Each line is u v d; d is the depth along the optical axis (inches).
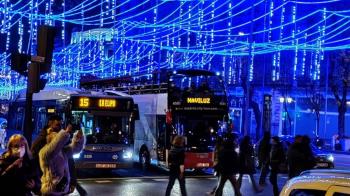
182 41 2236.7
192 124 866.8
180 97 869.8
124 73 2023.9
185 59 2081.7
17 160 278.5
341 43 2097.7
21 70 427.2
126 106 828.0
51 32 433.7
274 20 2252.7
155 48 2288.4
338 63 2139.5
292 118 2310.5
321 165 985.5
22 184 279.4
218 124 879.1
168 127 861.2
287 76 2276.1
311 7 2176.4
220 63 2310.5
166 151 857.5
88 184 723.4
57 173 330.0
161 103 897.5
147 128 949.8
